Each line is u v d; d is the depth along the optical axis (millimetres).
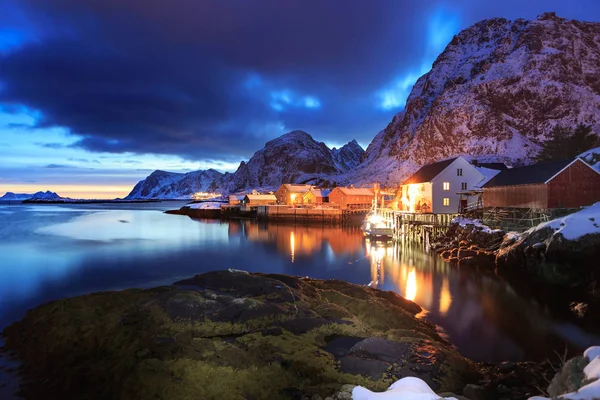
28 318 17094
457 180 58125
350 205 89250
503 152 114312
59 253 42656
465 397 10070
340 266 35094
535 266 27578
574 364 6699
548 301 22375
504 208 42750
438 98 148125
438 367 12031
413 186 64125
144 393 10828
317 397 10250
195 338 13625
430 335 16656
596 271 23625
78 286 27703
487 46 172250
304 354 12734
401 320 17609
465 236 38906
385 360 12312
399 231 54562
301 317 15984
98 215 118625
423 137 139250
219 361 12023
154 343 13375
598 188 35281
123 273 32312
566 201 35812
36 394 11906
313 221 83375
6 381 12672
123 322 15016
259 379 11219
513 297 23422
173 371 11547
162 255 41781
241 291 18453
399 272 31750
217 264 36469
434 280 28453
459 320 19141
